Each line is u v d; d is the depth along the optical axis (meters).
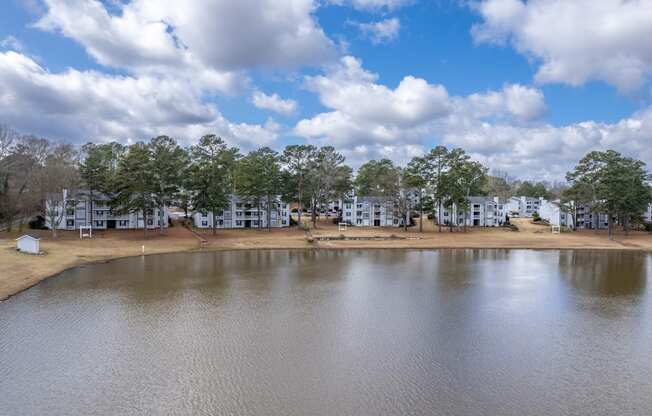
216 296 36.88
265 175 94.25
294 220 119.75
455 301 35.59
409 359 22.55
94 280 44.00
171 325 28.22
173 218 112.31
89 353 23.14
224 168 87.38
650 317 31.05
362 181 137.00
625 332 27.47
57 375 20.33
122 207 86.31
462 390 19.00
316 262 59.41
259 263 57.94
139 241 76.12
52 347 24.02
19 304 33.56
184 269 51.84
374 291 39.34
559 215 121.19
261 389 18.97
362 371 20.97
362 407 17.42
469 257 66.56
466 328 28.05
